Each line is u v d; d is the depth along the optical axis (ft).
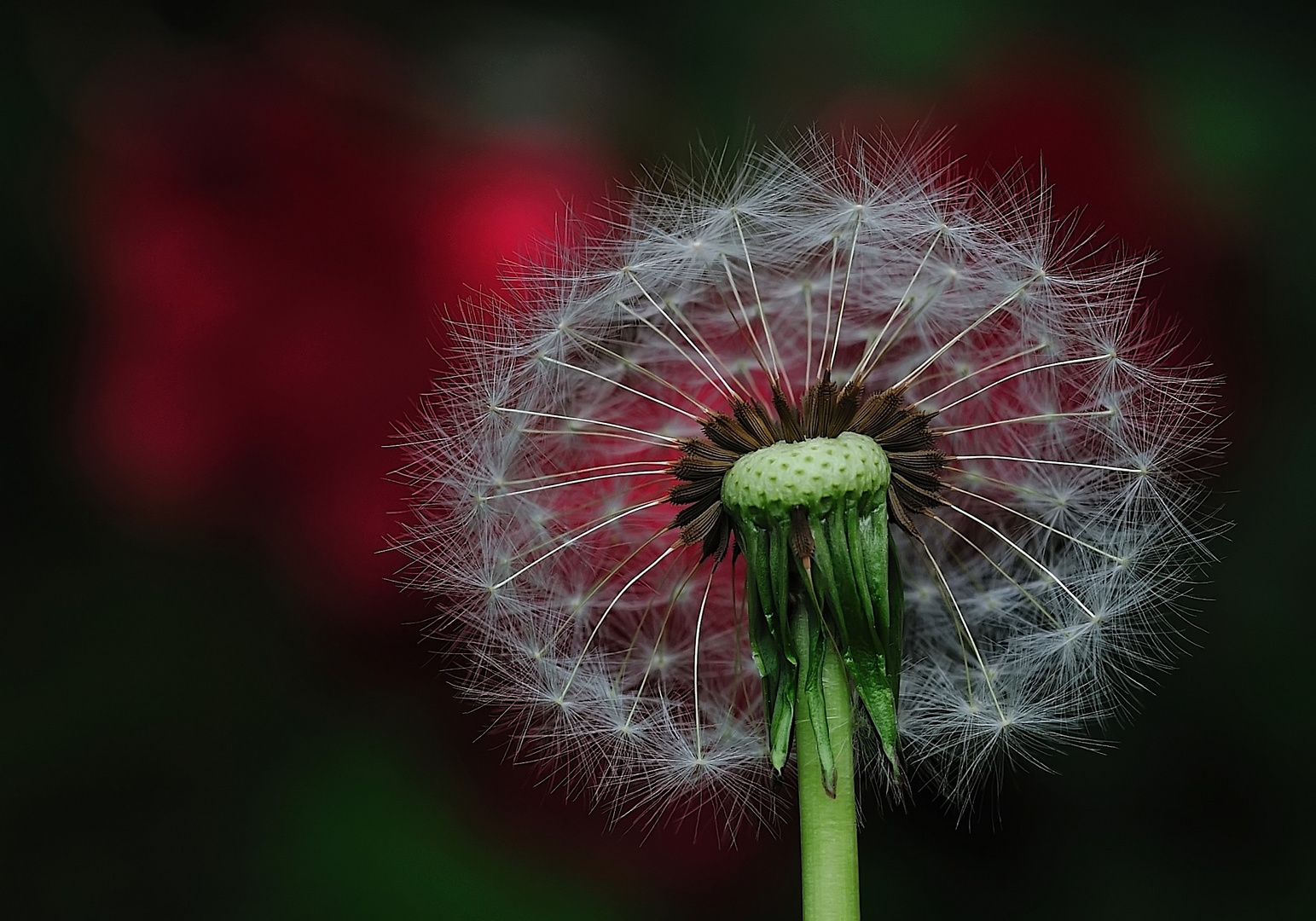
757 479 0.77
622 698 0.85
